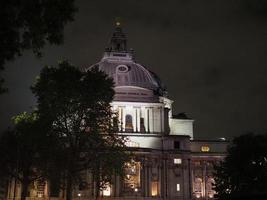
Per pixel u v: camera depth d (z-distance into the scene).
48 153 72.38
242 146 73.56
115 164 70.56
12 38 29.02
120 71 122.00
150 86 122.62
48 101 69.31
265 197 17.77
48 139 71.62
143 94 118.75
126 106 116.12
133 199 101.38
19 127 79.88
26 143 77.31
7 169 84.44
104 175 70.44
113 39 135.00
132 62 127.69
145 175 104.62
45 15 30.44
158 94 123.44
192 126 125.88
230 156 75.44
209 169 111.25
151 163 106.44
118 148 72.00
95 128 70.56
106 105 71.69
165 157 108.31
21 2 28.12
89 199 98.38
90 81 70.00
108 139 72.31
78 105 69.62
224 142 117.00
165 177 106.94
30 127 75.50
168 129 118.31
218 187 75.56
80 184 71.94
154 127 115.94
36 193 101.56
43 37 31.31
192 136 124.25
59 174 72.12
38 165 76.81
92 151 70.69
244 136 75.00
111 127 72.81
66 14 31.11
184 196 106.31
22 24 29.44
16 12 28.48
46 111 69.75
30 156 81.50
